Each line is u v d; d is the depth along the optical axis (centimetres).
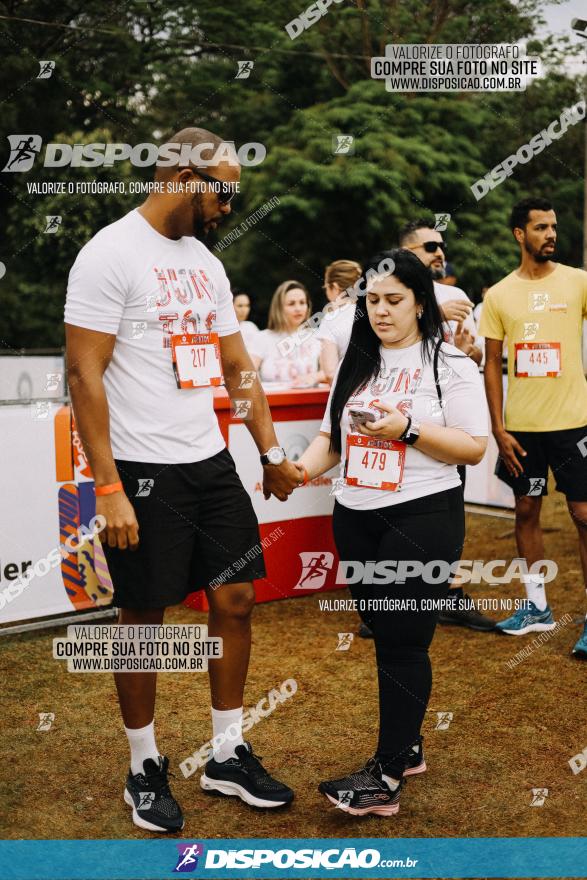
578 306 366
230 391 266
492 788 257
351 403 245
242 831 235
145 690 238
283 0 1349
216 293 246
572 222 1174
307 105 1320
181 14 1288
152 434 230
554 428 367
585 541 373
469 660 361
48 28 1207
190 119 1275
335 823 239
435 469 238
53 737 290
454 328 373
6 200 1155
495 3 1195
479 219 1150
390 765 235
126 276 223
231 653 247
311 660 361
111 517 225
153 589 233
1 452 366
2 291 1162
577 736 291
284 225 1209
